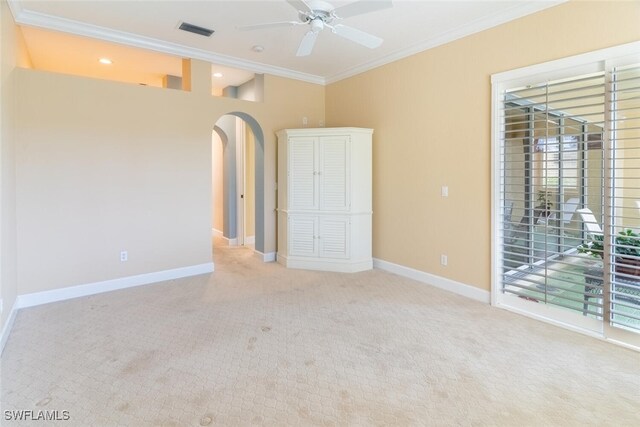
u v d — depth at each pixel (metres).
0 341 2.50
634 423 1.80
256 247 5.38
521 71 3.11
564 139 2.88
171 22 3.45
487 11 3.19
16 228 3.28
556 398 2.01
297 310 3.31
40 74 3.39
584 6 2.73
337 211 4.55
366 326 2.97
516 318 3.13
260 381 2.17
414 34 3.68
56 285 3.53
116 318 3.11
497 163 3.33
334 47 4.08
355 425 1.79
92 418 1.83
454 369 2.31
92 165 3.70
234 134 6.39
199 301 3.54
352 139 4.46
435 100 3.87
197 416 1.85
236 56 4.41
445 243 3.86
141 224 4.03
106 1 3.04
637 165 2.57
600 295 2.71
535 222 3.10
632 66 2.51
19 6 3.11
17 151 3.29
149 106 4.01
